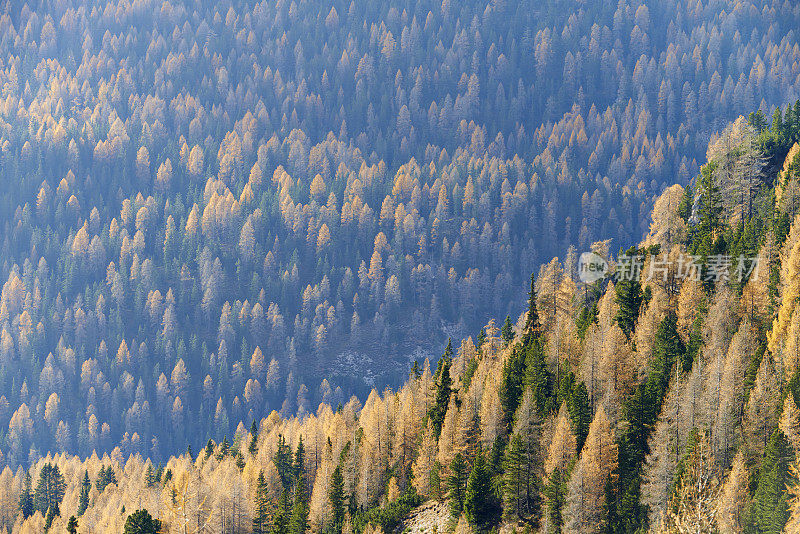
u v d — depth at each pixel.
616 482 175.25
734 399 177.25
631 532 165.00
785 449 158.75
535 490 185.50
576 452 182.50
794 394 173.00
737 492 151.75
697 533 129.25
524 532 178.62
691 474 151.50
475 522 186.50
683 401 181.75
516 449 185.25
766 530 147.12
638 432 185.75
